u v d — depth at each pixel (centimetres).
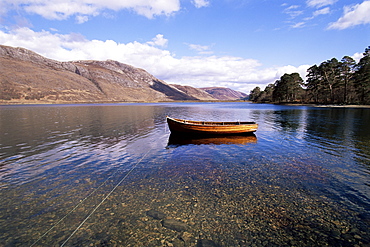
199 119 3412
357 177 797
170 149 1294
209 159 1064
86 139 1620
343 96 7231
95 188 721
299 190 687
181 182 761
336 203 603
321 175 823
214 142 1509
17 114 4509
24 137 1698
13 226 512
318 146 1333
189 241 443
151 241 445
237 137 1692
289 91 10100
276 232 474
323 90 7838
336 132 1845
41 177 830
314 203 602
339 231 478
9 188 728
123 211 568
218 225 498
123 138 1666
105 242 446
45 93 19700
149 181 775
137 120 3156
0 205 612
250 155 1137
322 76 7612
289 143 1442
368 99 6319
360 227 492
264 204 597
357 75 6119
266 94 14762
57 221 530
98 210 577
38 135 1795
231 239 449
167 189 703
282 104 10200
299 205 591
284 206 586
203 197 640
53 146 1377
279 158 1071
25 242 454
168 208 577
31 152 1222
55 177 829
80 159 1077
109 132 1977
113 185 744
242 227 492
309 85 8481
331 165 945
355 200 620
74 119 3300
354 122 2553
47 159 1077
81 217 545
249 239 450
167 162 1017
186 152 1217
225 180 776
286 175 825
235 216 537
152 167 940
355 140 1497
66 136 1750
